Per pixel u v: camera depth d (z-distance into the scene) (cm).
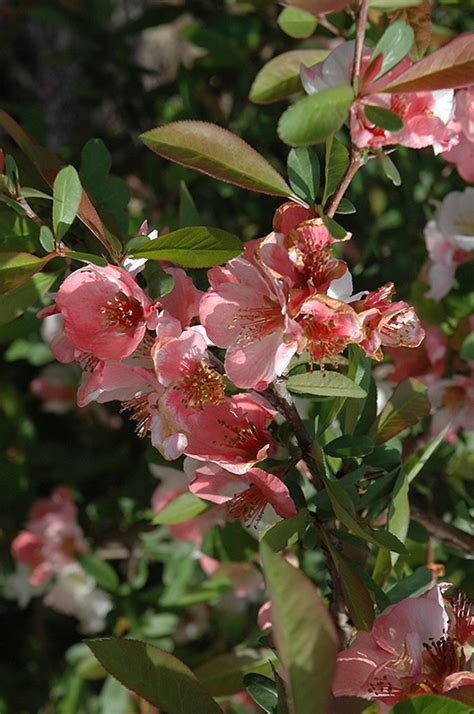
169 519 81
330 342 68
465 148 81
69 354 73
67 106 156
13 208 73
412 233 100
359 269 99
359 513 76
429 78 68
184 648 104
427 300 90
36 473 112
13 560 106
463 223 89
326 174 70
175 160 71
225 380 71
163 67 166
